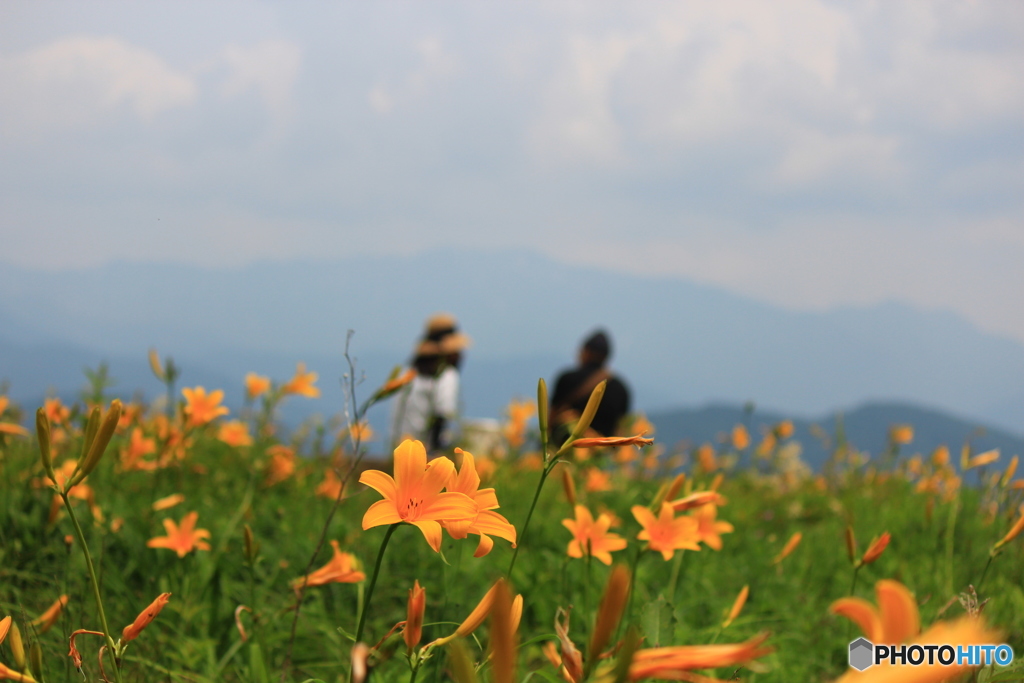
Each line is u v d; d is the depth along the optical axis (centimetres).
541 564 331
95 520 286
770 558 447
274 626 271
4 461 334
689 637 284
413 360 541
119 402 140
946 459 584
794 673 271
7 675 132
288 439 495
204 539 332
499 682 77
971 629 65
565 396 741
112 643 145
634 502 465
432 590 308
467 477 144
